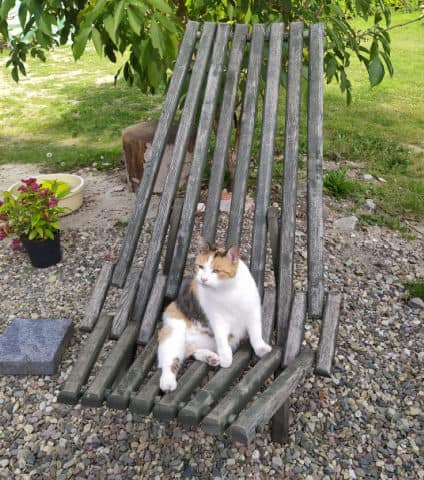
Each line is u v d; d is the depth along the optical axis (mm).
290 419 1348
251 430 901
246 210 2363
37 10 1521
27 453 1286
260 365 1093
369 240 2201
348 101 2195
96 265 2094
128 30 1687
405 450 1260
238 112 2508
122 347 1185
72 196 2471
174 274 1383
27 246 2037
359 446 1272
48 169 3107
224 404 967
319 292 1267
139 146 2484
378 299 1832
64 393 1043
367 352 1583
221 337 1121
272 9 2180
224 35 1600
